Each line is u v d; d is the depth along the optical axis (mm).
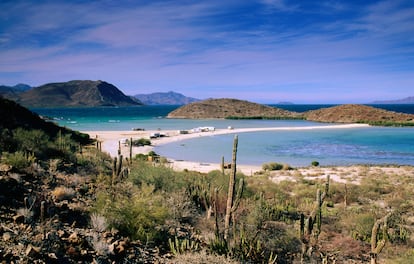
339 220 12008
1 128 14008
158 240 6520
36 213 6055
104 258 4969
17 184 7301
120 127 86312
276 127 94938
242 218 9164
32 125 23188
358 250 8797
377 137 67500
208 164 34906
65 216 6406
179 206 8953
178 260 5504
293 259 7215
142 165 13695
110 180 10836
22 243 4547
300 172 29547
